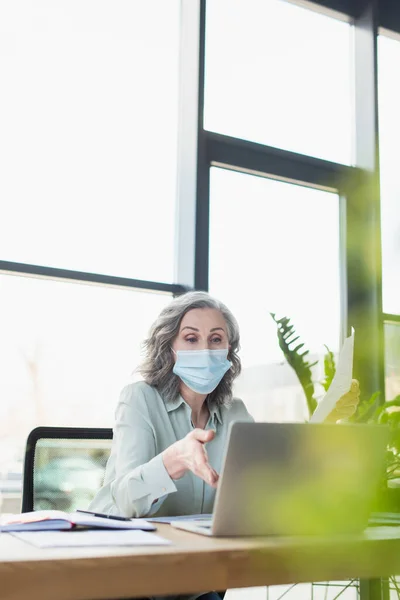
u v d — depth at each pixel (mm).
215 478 1236
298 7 3561
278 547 993
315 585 2889
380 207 3553
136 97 2971
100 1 2922
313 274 3379
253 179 3260
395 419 2318
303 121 3455
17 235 2619
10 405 2580
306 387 2584
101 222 2809
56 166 2730
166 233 2988
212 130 3146
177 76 3117
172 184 3037
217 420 1811
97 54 2879
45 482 1658
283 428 1104
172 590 898
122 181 2883
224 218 3133
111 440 1780
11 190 2629
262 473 1098
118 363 2779
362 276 3500
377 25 3688
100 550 899
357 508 1188
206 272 2982
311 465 1138
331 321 3408
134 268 2871
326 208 3486
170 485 1337
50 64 2762
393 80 3805
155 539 1002
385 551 1090
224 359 1752
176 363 1733
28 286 2654
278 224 3299
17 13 2723
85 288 2764
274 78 3391
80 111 2812
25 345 2625
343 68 3686
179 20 3166
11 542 960
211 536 1089
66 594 825
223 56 3240
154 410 1702
